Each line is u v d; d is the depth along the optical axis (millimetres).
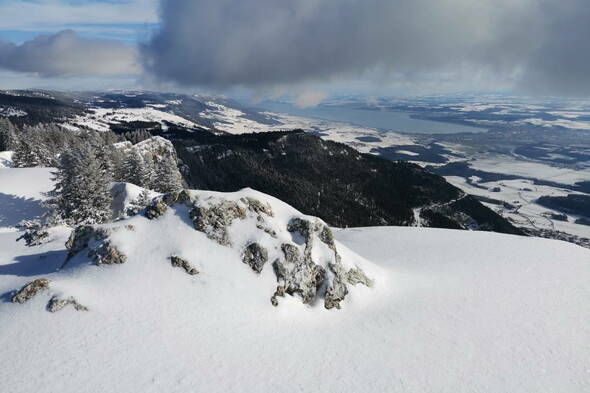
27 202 67875
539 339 27625
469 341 26922
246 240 30750
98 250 28328
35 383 17734
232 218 31875
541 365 24625
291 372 21469
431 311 31203
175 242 29328
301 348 24000
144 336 21625
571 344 27188
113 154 86062
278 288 28938
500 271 41125
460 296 34375
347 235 60844
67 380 18062
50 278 27141
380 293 33844
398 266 43312
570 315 31312
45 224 51781
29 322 21812
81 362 19219
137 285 25625
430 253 48625
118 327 21984
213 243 29953
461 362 24391
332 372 22062
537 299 34125
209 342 22328
